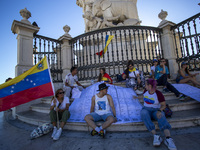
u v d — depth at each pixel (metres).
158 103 2.35
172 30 5.82
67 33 6.43
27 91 2.69
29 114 3.86
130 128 2.54
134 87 3.74
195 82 3.91
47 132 2.69
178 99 3.52
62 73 6.23
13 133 2.91
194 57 4.82
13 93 2.62
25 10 4.89
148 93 2.43
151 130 2.12
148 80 2.45
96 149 1.98
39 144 2.28
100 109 2.61
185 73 4.25
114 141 2.17
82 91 3.99
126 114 2.84
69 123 2.77
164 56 5.74
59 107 2.92
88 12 7.91
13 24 4.61
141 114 2.29
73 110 3.20
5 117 4.82
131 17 8.57
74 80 4.07
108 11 8.03
